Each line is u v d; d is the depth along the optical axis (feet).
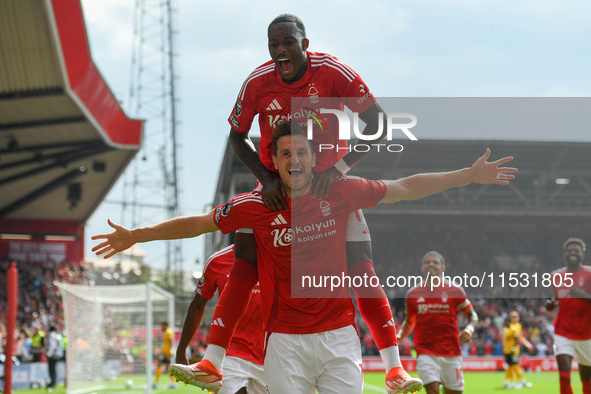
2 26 67.15
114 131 97.50
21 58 73.15
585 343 25.55
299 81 13.99
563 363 25.66
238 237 14.82
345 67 13.99
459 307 26.68
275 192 13.79
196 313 20.85
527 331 89.40
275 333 13.83
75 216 133.28
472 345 87.76
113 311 77.20
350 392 13.51
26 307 108.06
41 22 66.13
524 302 90.94
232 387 19.77
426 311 26.25
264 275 14.12
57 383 68.85
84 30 72.18
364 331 80.28
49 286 120.06
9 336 35.88
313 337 13.62
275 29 13.57
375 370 78.13
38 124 91.76
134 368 79.41
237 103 14.82
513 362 56.34
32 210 128.88
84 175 115.55
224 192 81.25
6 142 97.50
